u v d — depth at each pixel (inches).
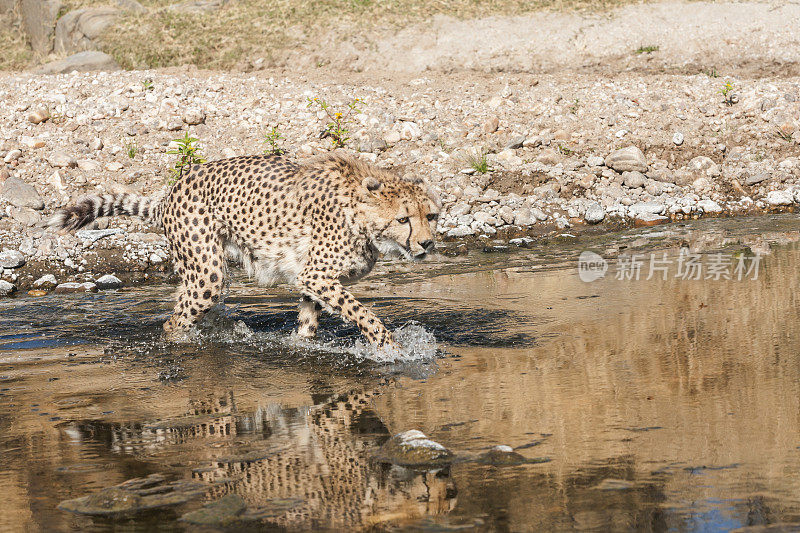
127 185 710.5
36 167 730.8
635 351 366.9
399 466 255.3
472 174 740.7
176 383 356.2
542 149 782.5
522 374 344.2
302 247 404.2
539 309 455.5
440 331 422.6
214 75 1011.3
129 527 220.1
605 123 828.0
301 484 244.7
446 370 358.0
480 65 1099.3
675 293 471.5
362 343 410.3
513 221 682.2
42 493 244.2
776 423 272.8
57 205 681.0
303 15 1232.2
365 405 315.9
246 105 873.5
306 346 411.2
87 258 595.2
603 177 738.2
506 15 1205.7
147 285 561.3
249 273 426.9
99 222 653.3
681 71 1058.1
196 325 433.7
